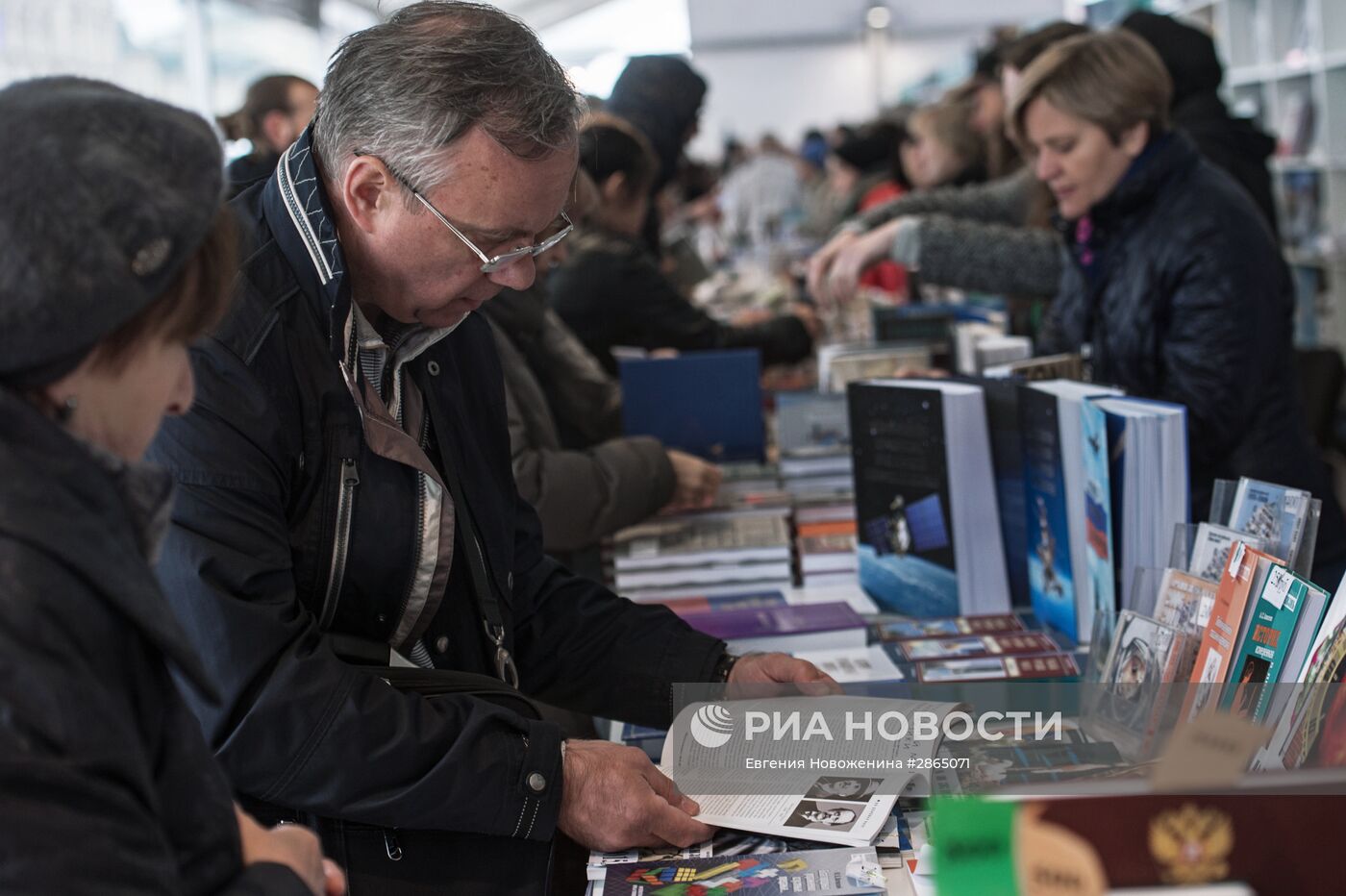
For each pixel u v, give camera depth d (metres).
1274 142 3.25
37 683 0.67
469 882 1.27
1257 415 2.21
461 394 1.42
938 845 0.72
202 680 0.77
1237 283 2.15
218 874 0.81
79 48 5.61
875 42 16.16
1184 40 3.20
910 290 4.39
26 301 0.67
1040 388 1.81
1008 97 2.93
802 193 10.31
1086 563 1.73
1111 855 0.71
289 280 1.25
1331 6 5.79
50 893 0.66
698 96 3.98
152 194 0.70
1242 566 1.28
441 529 1.33
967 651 1.68
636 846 1.23
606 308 3.21
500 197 1.18
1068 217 2.38
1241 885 0.70
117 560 0.73
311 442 1.26
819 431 2.55
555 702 1.56
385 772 1.19
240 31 7.96
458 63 1.15
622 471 2.11
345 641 1.31
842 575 2.18
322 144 1.22
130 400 0.76
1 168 0.67
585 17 10.91
